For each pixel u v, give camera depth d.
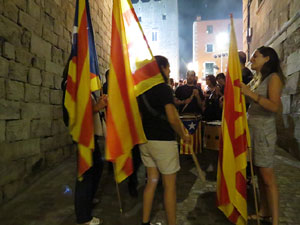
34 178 4.04
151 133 2.27
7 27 3.37
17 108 3.57
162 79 2.30
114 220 2.74
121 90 2.15
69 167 4.70
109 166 4.40
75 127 2.19
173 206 2.29
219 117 4.98
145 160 2.43
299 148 4.95
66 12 5.52
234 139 2.48
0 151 3.17
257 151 2.41
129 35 2.29
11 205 3.14
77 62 2.25
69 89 2.25
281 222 2.63
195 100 4.88
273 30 6.95
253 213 2.85
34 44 4.11
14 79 3.50
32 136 3.99
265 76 2.46
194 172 4.36
